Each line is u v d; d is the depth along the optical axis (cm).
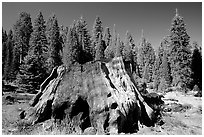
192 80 3947
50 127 1279
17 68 4012
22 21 4788
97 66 1541
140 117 1445
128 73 1791
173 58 4153
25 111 1462
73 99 1360
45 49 4503
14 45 4659
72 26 5747
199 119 1791
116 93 1420
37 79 2759
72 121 1314
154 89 4559
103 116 1285
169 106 2164
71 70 1527
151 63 6350
